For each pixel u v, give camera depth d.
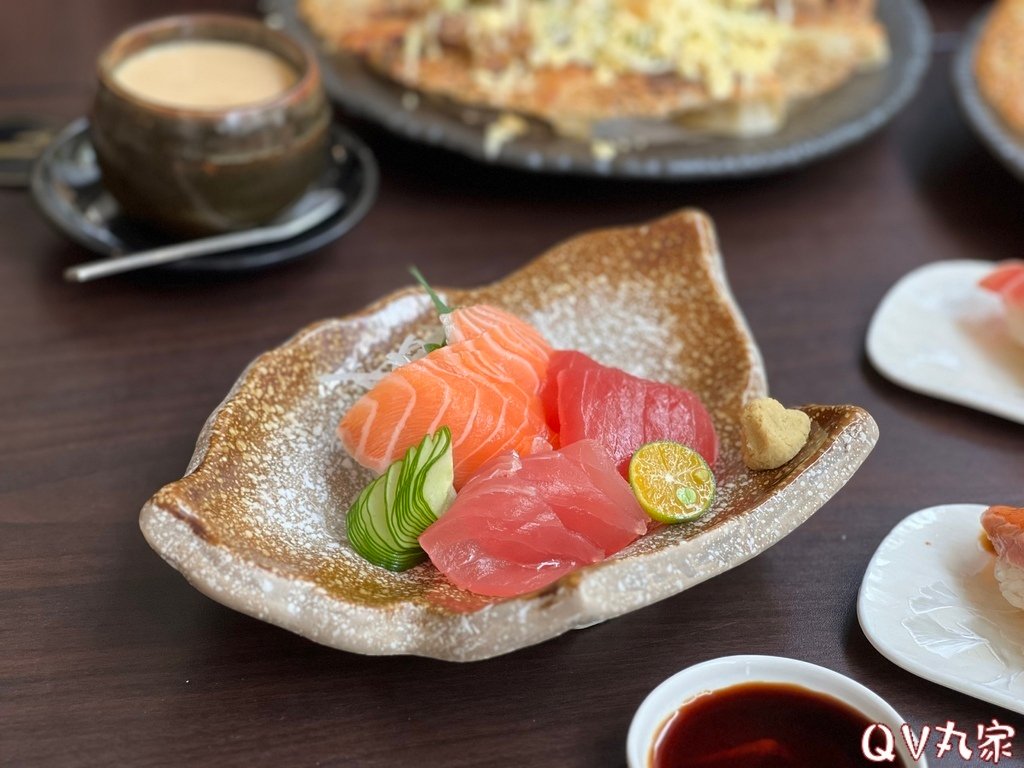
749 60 0.52
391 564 0.29
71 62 0.58
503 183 0.52
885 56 0.59
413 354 0.34
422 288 0.37
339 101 0.52
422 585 0.29
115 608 0.31
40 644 0.30
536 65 0.53
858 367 0.42
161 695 0.28
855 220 0.51
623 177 0.48
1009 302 0.40
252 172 0.41
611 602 0.25
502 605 0.26
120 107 0.40
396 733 0.28
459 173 0.53
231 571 0.25
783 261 0.48
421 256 0.47
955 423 0.39
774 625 0.31
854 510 0.35
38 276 0.44
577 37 0.53
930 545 0.32
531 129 0.52
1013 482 0.37
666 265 0.38
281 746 0.27
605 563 0.26
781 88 0.53
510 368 0.33
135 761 0.27
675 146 0.50
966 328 0.42
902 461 0.37
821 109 0.54
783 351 0.42
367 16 0.57
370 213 0.50
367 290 0.45
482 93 0.51
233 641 0.30
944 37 0.67
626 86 0.52
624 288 0.38
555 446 0.33
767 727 0.27
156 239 0.44
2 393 0.38
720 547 0.27
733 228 0.50
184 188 0.41
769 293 0.46
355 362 0.35
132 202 0.42
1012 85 0.53
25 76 0.56
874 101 0.55
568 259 0.39
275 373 0.32
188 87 0.43
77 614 0.30
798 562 0.33
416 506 0.29
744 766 0.26
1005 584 0.30
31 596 0.31
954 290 0.44
